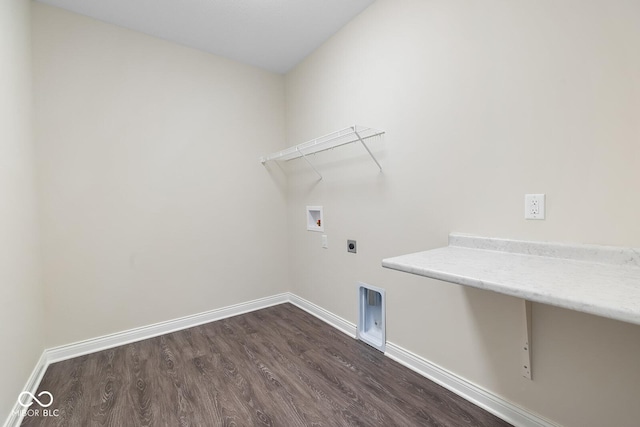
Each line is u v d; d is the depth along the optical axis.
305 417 1.46
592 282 0.88
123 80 2.27
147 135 2.38
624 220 1.05
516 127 1.31
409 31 1.77
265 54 2.71
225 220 2.78
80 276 2.12
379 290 2.07
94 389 1.70
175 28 2.30
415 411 1.48
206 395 1.64
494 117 1.39
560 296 0.77
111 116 2.22
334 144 2.29
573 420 1.19
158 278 2.44
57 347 2.03
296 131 2.94
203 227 2.66
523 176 1.30
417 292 1.81
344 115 2.31
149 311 2.40
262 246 3.02
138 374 1.85
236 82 2.83
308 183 2.79
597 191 1.10
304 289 2.95
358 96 2.17
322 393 1.64
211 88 2.69
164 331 2.46
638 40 1.00
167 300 2.48
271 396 1.62
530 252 1.28
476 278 0.96
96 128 2.16
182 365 1.95
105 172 2.20
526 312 1.29
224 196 2.77
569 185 1.17
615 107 1.05
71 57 2.07
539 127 1.24
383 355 2.04
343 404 1.54
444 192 1.62
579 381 1.17
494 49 1.38
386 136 1.96
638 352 1.04
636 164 1.01
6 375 1.38
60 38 2.03
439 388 1.66
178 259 2.53
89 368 1.92
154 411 1.52
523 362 1.32
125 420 1.46
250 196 2.93
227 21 2.22
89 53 2.13
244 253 2.91
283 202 3.16
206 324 2.63
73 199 2.08
